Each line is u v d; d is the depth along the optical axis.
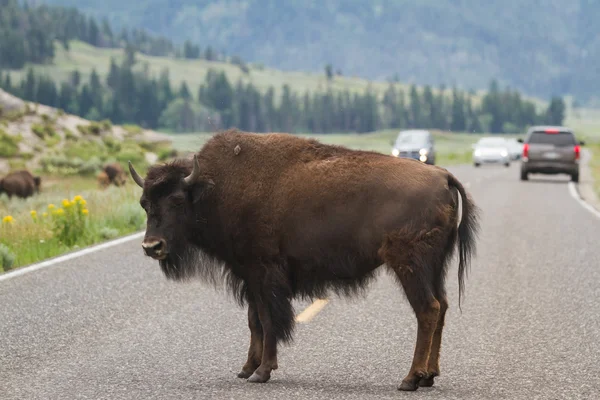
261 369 26.47
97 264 49.75
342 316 36.59
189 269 29.20
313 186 27.09
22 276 45.50
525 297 41.03
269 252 27.48
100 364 28.25
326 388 25.58
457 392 25.17
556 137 139.50
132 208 71.75
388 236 26.16
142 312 36.91
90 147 175.25
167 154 184.50
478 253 55.97
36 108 189.88
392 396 24.67
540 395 24.78
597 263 51.66
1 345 30.83
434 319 25.78
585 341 31.98
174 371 27.47
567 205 93.38
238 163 28.09
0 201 99.38
